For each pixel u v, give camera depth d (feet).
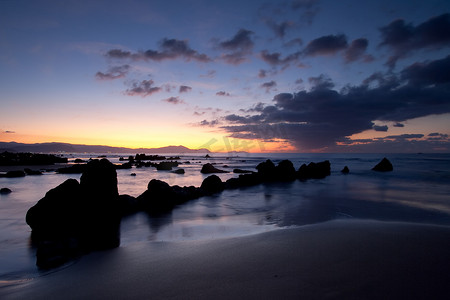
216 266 13.97
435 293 10.14
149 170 127.34
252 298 10.02
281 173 79.36
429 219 28.99
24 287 13.25
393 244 16.93
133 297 10.85
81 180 31.19
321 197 46.62
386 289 10.53
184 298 10.37
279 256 15.03
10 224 28.68
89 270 14.92
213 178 56.65
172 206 38.73
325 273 12.28
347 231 20.89
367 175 94.84
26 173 94.22
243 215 32.53
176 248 18.48
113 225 27.96
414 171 111.04
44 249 17.93
